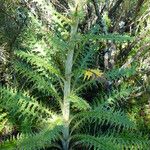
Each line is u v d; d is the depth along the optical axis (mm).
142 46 3900
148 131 3738
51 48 3793
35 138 3123
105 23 3975
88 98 4059
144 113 3873
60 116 3566
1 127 3600
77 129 3639
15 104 3510
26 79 3994
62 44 3074
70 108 3717
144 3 4078
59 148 3529
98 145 3273
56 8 3951
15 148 3150
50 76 3566
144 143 3467
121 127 3736
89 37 2955
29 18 3859
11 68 3951
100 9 4219
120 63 4191
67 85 3256
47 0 3703
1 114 3660
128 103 3955
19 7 3982
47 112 3539
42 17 3867
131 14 4141
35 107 3691
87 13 4125
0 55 3885
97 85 4012
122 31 4113
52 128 3236
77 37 3004
